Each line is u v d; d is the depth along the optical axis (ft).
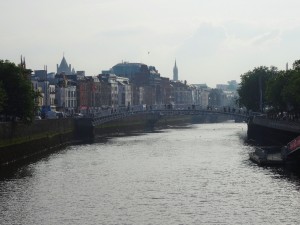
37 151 460.55
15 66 441.27
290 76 565.53
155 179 320.09
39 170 354.74
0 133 385.91
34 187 296.51
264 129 586.04
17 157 409.28
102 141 588.91
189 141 573.33
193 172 343.26
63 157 426.51
